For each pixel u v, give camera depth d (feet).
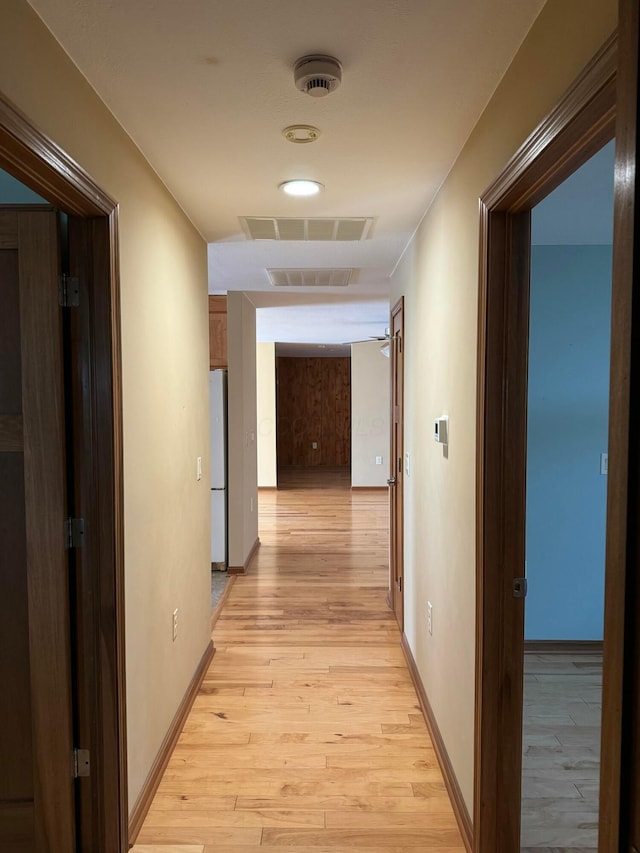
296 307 18.52
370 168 7.09
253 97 5.38
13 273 5.38
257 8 4.11
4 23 3.69
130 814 6.30
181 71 4.94
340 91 5.28
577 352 10.78
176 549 8.29
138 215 6.53
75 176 4.70
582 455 10.87
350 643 11.54
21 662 5.60
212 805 6.89
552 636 11.13
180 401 8.50
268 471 30.35
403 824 6.59
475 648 5.85
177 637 8.35
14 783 5.70
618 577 2.43
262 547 19.08
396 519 12.61
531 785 7.26
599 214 8.70
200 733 8.39
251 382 17.90
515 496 5.49
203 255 10.23
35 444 5.41
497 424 5.46
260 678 10.08
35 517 5.46
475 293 5.96
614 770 2.44
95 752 5.78
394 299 12.82
